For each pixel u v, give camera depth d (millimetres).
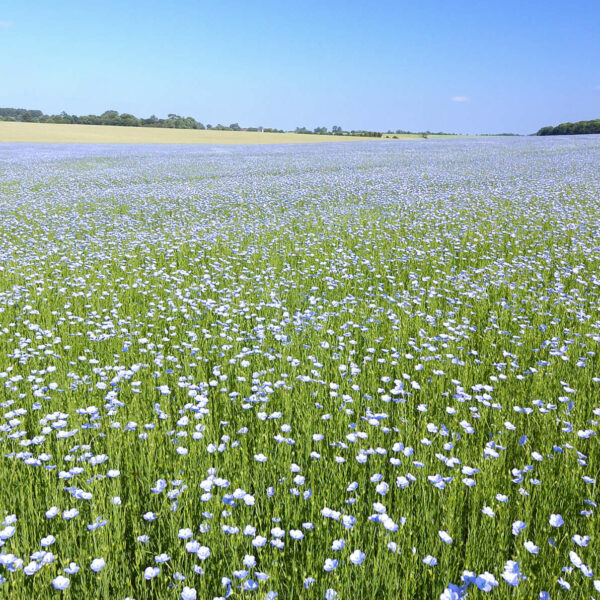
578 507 2770
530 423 3674
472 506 2758
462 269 8430
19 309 6355
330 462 3119
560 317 5945
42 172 24609
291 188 18906
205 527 2479
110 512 2703
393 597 2180
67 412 3854
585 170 21969
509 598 2131
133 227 12297
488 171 22641
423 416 3762
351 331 5441
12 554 2258
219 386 4332
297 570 2363
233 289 7344
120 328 5586
